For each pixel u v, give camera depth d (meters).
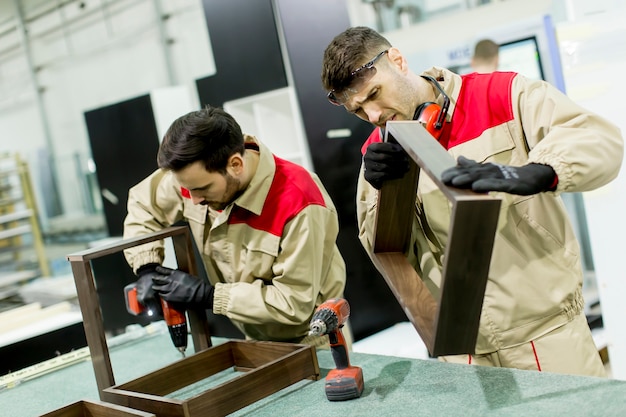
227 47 3.18
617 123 2.23
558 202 1.38
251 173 1.47
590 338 1.42
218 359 1.53
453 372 1.26
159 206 1.73
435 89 1.43
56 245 6.64
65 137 6.71
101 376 1.43
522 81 1.34
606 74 2.21
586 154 1.09
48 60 6.64
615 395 1.03
